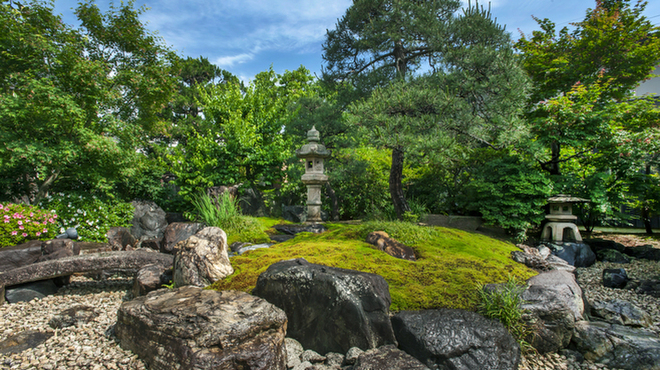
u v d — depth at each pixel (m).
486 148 8.66
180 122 15.19
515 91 6.10
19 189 7.40
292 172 10.41
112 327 3.21
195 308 2.63
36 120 6.55
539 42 10.51
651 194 7.97
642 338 3.15
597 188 7.36
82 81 6.88
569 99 7.77
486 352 2.68
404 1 7.33
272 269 3.29
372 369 2.40
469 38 7.08
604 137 7.24
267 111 11.97
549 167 8.13
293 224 7.73
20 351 2.78
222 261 3.89
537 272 4.15
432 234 5.42
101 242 6.35
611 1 9.82
